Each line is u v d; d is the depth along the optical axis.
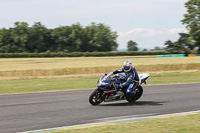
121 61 61.72
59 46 145.25
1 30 139.12
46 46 145.12
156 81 24.56
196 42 102.00
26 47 139.88
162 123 8.88
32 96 15.77
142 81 13.89
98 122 9.63
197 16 100.88
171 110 11.80
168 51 119.75
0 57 94.81
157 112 11.39
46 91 17.95
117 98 12.95
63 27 148.88
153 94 16.28
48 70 33.06
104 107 12.40
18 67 43.25
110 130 7.98
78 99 14.55
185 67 37.91
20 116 10.52
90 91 17.73
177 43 118.81
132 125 8.66
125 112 11.36
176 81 24.33
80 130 8.10
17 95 16.27
